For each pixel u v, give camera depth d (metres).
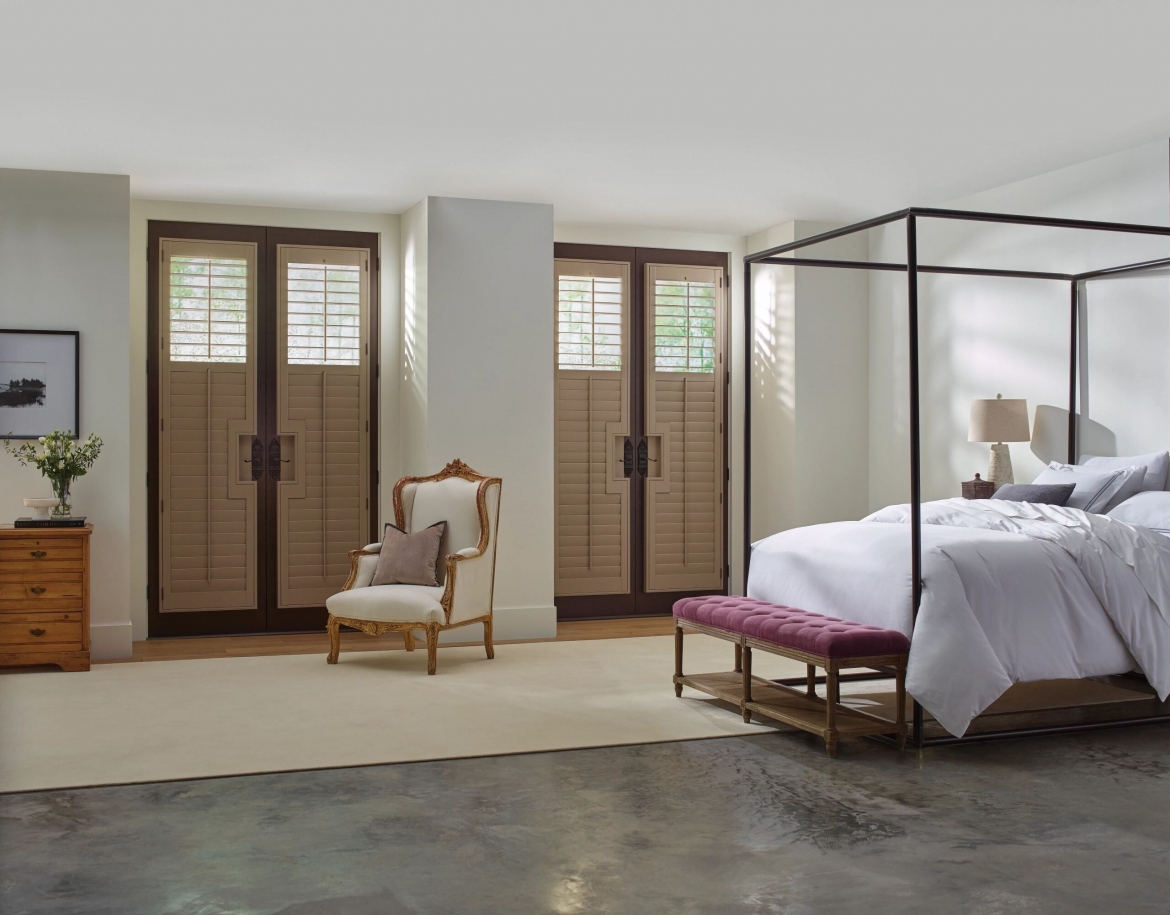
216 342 6.52
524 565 6.48
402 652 5.94
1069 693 4.76
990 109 4.65
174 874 2.72
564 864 2.80
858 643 3.86
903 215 3.96
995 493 5.33
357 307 6.77
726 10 3.64
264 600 6.62
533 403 6.50
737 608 4.55
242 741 4.02
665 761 3.79
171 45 3.96
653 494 7.37
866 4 3.59
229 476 6.54
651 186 6.09
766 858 2.84
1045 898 2.59
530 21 3.74
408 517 6.00
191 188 6.12
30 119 4.82
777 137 5.09
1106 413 5.36
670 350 7.38
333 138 5.12
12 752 3.86
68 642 5.35
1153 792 3.45
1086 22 3.73
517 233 6.46
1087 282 5.46
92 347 5.74
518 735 4.12
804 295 7.03
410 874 2.73
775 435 7.23
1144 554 4.19
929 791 3.45
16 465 5.68
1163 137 5.05
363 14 3.68
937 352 6.55
